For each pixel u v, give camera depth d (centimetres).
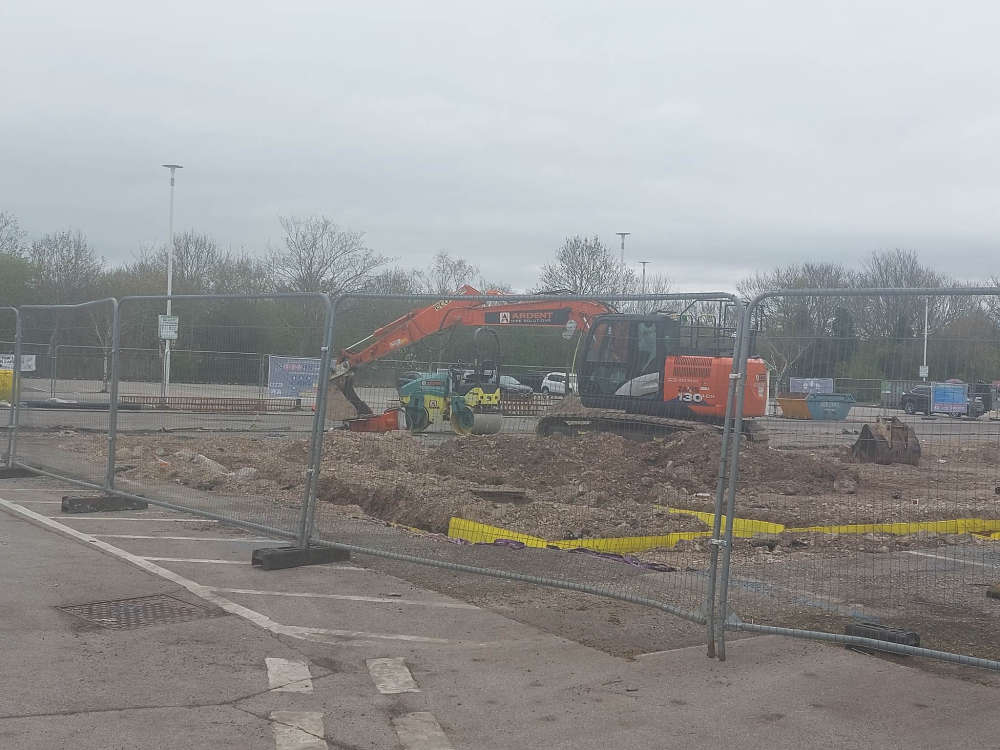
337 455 1491
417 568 833
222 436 1642
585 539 969
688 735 484
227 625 653
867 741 480
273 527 909
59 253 5481
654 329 1541
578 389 1588
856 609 743
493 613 699
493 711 511
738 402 614
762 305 718
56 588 736
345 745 466
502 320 1922
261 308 1276
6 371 1508
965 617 730
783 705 527
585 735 482
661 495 1274
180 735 470
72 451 1332
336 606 706
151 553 867
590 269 5922
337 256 5706
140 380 1303
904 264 4650
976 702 538
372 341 2028
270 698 523
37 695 516
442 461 1500
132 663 572
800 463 1414
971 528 1120
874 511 1164
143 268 5884
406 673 566
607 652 613
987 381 631
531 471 1472
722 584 613
